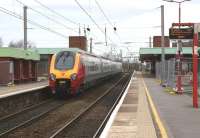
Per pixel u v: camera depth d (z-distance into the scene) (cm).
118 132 1392
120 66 10150
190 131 1384
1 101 2339
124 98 2864
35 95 2981
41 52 8075
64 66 3244
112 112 2044
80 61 3338
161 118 1722
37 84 5434
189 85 4069
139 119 1731
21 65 5931
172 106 2227
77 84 3247
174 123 1575
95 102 2869
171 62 3975
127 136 1309
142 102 2548
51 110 2427
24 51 5862
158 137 1287
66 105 2744
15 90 3994
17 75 5797
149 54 7275
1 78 5184
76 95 3534
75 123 1903
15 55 5622
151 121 1669
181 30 2553
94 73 4231
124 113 1955
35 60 6500
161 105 2284
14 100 2555
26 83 5803
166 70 4603
